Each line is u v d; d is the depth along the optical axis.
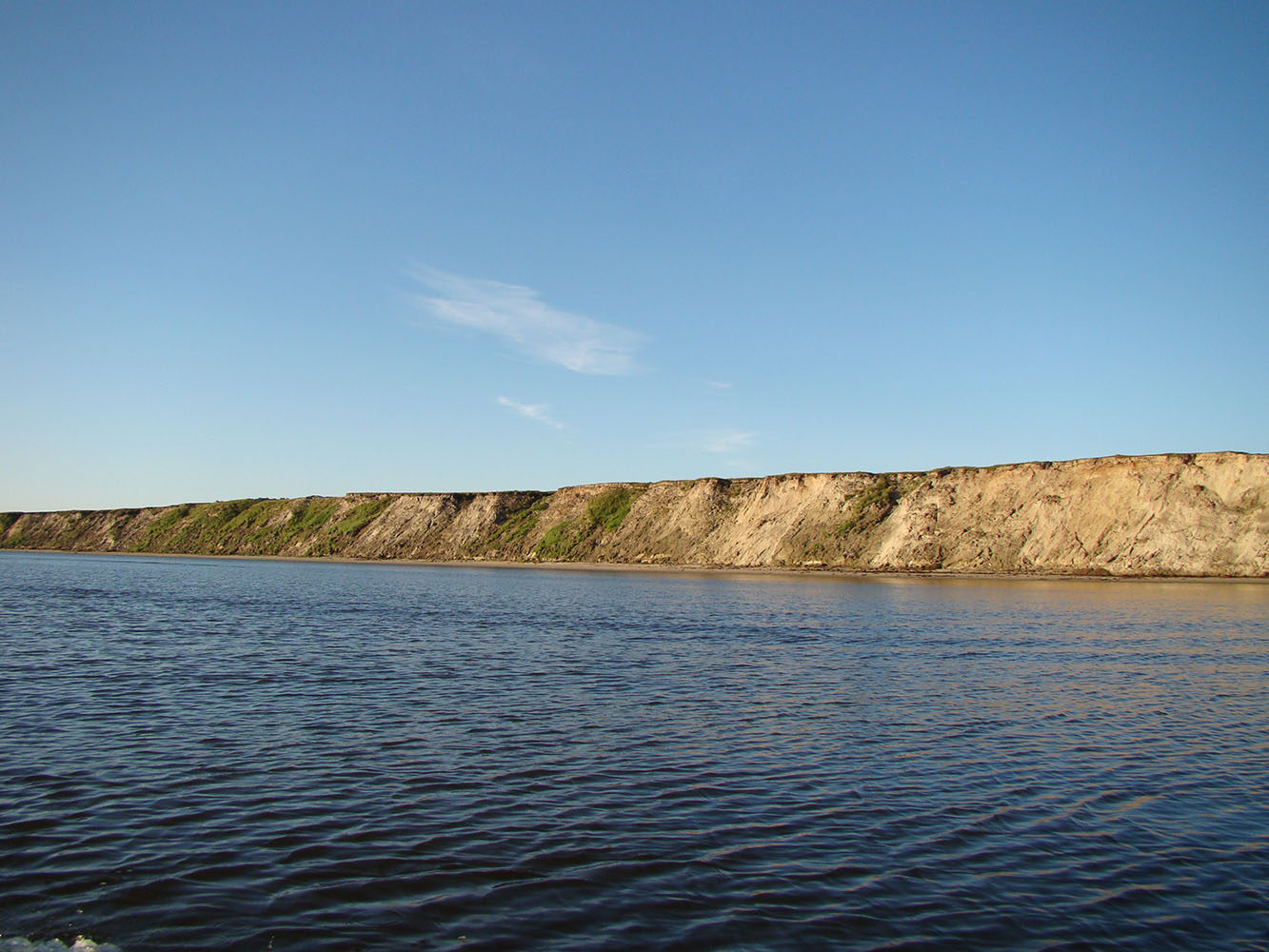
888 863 11.59
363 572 106.88
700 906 10.16
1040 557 92.81
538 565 130.25
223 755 16.28
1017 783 15.31
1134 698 23.47
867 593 67.94
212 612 46.97
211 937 9.19
